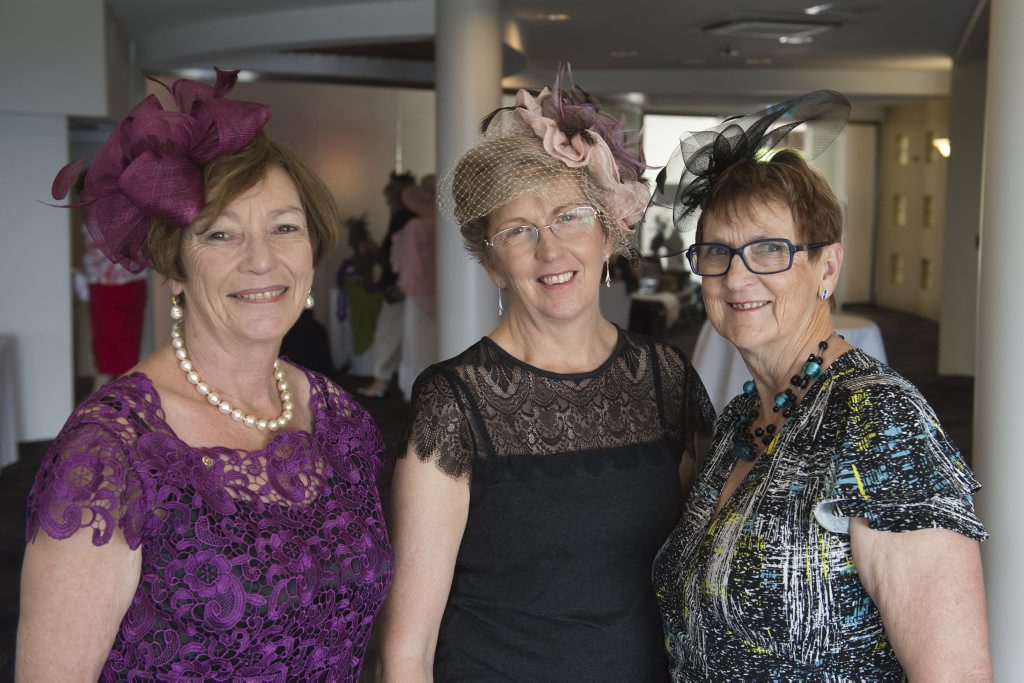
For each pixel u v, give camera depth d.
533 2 7.28
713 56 10.46
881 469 1.43
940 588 1.38
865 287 17.97
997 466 2.81
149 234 1.51
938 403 8.77
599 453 1.84
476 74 6.59
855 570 1.48
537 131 1.83
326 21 7.46
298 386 1.74
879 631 1.51
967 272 10.23
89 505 1.34
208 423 1.55
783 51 10.06
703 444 2.04
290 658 1.48
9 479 6.31
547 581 1.79
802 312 1.68
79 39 7.14
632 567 1.83
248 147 1.54
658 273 13.87
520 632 1.79
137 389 1.48
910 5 7.44
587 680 1.78
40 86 7.11
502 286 1.92
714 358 4.36
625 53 10.21
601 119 1.90
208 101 1.52
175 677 1.41
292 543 1.48
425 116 12.18
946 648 1.37
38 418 7.42
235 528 1.44
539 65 11.41
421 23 7.22
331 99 11.70
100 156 1.46
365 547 1.58
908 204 16.62
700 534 1.69
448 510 1.77
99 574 1.36
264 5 7.36
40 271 7.34
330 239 1.65
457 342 6.65
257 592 1.43
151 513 1.40
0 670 3.56
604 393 1.88
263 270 1.52
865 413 1.49
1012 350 2.79
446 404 1.79
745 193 1.67
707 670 1.63
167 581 1.40
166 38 8.59
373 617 1.63
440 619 1.81
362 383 9.85
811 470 1.52
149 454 1.42
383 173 12.01
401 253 8.61
